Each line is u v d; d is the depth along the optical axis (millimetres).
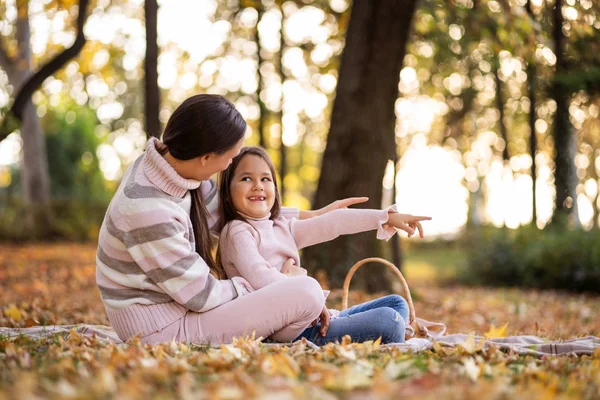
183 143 3578
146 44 8359
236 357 3104
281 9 13008
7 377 2668
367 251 9055
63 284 10484
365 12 9047
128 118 27438
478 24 10039
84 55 13844
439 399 2348
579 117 17281
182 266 3572
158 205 3568
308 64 15398
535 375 2961
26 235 19000
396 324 3883
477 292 13375
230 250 3963
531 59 10117
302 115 19969
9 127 8922
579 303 11195
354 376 2592
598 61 11930
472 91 19094
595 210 26484
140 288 3602
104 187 26375
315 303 3703
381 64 9000
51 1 11438
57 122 25922
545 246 14734
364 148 8984
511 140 22594
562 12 10508
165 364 2865
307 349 3521
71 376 2699
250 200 4059
